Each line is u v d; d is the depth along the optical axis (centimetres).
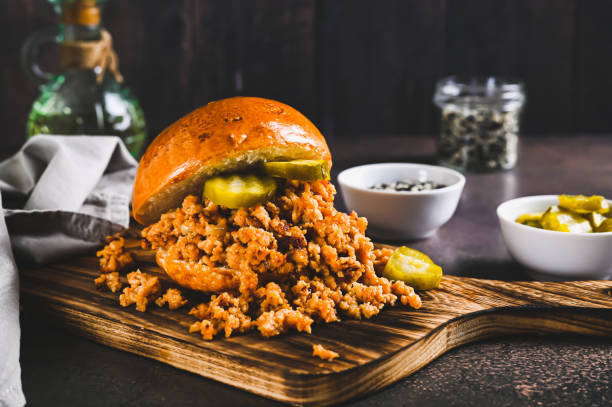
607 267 52
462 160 79
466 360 46
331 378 42
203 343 44
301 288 47
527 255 53
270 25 98
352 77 100
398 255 51
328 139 96
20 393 42
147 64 98
